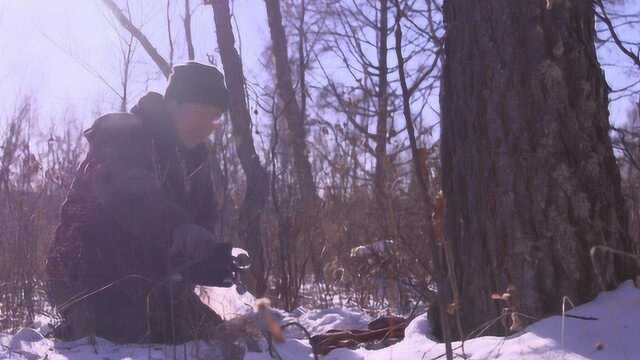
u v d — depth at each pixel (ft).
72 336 10.71
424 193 6.98
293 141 19.07
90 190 10.78
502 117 9.30
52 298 11.00
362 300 13.98
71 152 16.28
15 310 11.96
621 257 9.29
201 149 11.80
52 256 10.90
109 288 10.60
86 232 10.69
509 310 9.00
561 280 8.92
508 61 9.34
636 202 10.66
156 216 10.32
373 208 14.89
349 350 9.30
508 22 9.38
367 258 13.50
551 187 9.02
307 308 14.53
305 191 17.01
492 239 9.27
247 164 14.34
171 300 9.70
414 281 13.10
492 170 9.32
